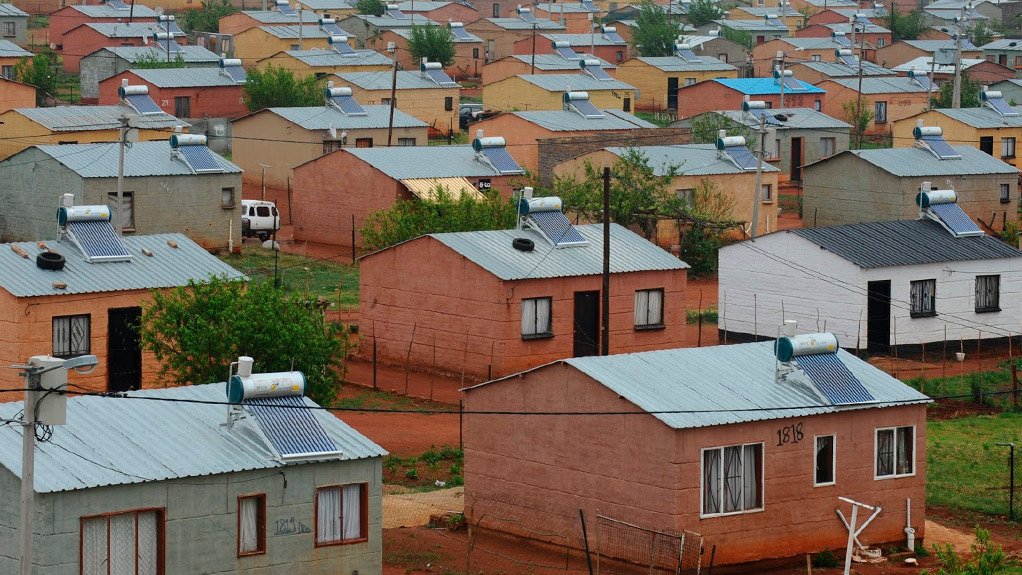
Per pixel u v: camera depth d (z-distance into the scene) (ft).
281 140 315.17
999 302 214.90
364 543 114.42
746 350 138.21
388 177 261.85
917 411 133.90
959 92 372.99
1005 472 161.07
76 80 440.86
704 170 271.28
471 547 129.59
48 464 104.12
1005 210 281.13
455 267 188.85
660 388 126.93
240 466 108.78
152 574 105.70
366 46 497.46
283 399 115.55
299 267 253.65
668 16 555.28
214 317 155.22
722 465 123.85
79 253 170.40
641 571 123.34
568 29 593.01
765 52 505.66
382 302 197.77
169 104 360.89
